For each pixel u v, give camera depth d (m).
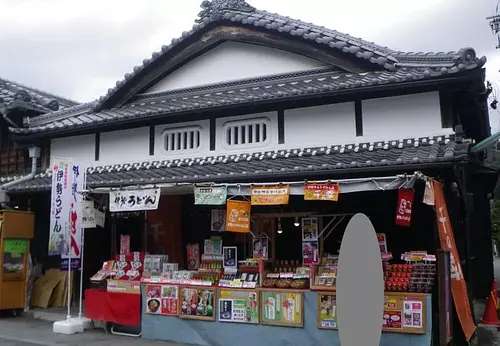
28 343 9.25
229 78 12.09
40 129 13.11
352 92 9.59
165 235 11.38
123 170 12.02
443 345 7.34
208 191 8.43
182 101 12.02
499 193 21.98
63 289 12.82
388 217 9.09
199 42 12.23
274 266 9.46
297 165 9.18
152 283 9.50
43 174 13.50
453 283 7.89
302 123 10.45
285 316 8.25
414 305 7.45
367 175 8.57
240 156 10.78
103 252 12.55
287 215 9.44
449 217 8.63
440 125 9.20
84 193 9.99
